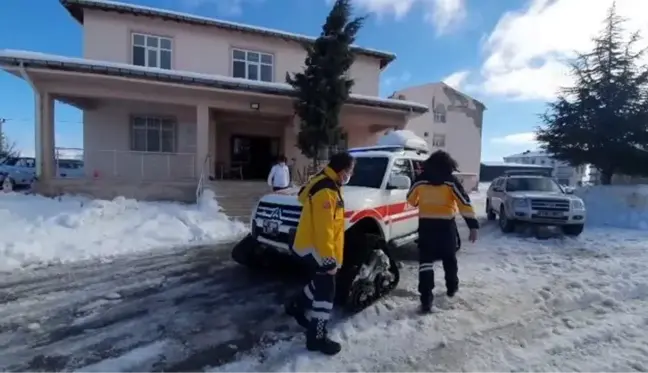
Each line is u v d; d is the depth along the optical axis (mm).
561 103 15422
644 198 11594
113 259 6605
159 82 11719
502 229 10516
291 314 3861
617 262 6809
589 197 13375
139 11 14711
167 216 9539
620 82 14234
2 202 9852
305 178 15250
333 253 3305
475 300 4770
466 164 30031
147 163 15195
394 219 5633
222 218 10250
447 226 4480
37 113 11547
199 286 5223
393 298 4793
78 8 14648
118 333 3746
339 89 13289
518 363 3266
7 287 5039
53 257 6496
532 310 4492
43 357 3258
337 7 13445
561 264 6676
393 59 19141
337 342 3545
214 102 12984
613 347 3586
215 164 16562
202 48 16078
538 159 56031
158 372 3061
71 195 11633
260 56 17125
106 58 14758
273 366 3162
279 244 4934
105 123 14781
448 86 29516
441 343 3611
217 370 3094
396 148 7188
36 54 10664
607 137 14328
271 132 17578
